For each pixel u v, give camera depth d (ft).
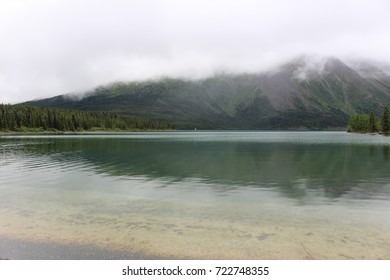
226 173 116.47
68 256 41.52
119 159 163.43
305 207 66.69
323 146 271.08
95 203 70.28
